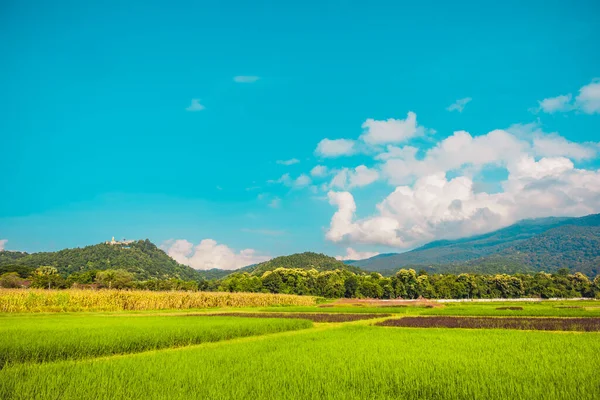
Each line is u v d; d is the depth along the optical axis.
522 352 18.69
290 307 84.94
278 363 15.89
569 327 33.84
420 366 15.11
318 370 14.53
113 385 12.10
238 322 34.69
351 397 10.91
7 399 10.70
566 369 14.40
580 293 150.38
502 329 32.62
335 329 33.16
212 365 15.52
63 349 18.78
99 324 31.36
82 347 19.34
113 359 16.97
